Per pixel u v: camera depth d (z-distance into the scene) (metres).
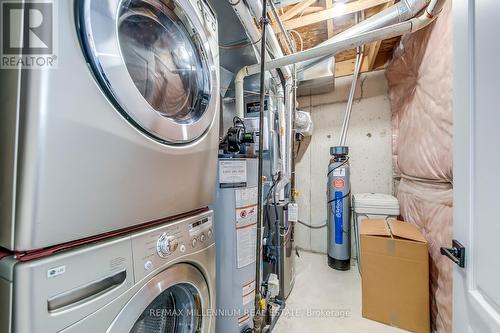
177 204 0.81
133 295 0.64
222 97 2.32
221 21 1.49
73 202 0.50
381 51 2.54
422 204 1.79
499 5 0.62
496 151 0.64
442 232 1.47
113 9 0.58
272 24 1.87
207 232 0.97
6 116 0.45
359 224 2.39
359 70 2.76
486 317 0.67
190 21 0.88
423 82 1.70
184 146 0.82
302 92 2.98
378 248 1.72
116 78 0.57
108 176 0.57
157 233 0.73
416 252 1.60
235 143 1.43
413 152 1.91
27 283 0.44
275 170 2.10
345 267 2.51
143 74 0.76
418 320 1.59
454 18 0.87
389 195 2.50
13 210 0.44
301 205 3.12
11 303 0.44
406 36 1.99
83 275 0.53
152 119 0.67
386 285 1.69
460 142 0.83
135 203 0.65
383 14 1.69
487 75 0.68
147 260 0.69
